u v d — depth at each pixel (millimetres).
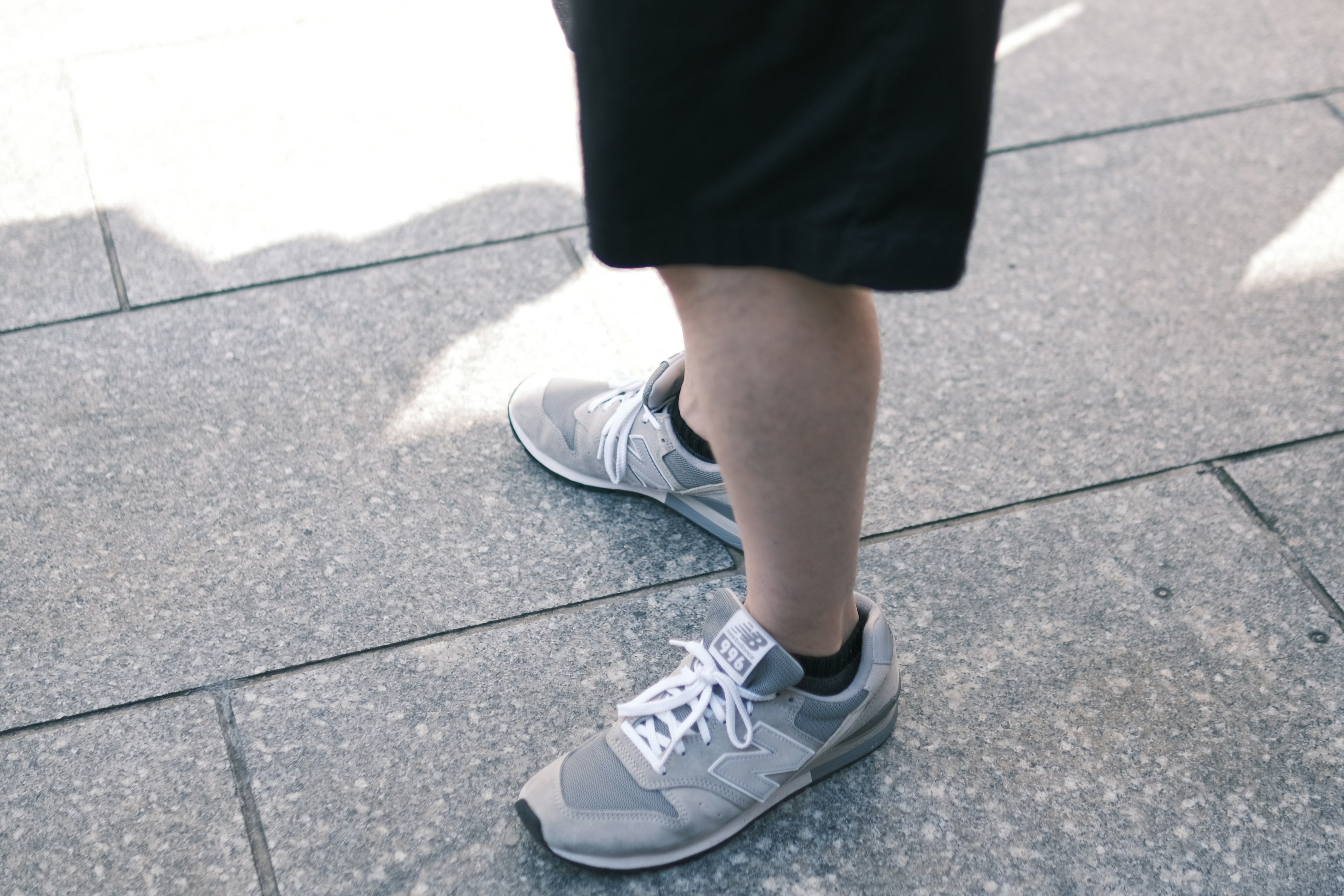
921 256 899
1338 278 2289
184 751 1493
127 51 2867
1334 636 1647
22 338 2123
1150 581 1730
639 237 971
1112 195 2512
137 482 1861
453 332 2160
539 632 1654
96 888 1347
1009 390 2064
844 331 1012
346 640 1635
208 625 1648
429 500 1850
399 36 2959
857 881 1365
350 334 2148
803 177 901
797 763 1368
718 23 854
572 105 2748
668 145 912
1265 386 2062
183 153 2561
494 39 2963
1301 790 1456
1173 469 1913
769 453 1061
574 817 1327
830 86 864
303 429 1963
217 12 3025
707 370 1040
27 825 1408
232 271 2273
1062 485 1887
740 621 1274
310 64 2848
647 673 1603
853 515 1145
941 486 1886
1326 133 2674
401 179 2518
